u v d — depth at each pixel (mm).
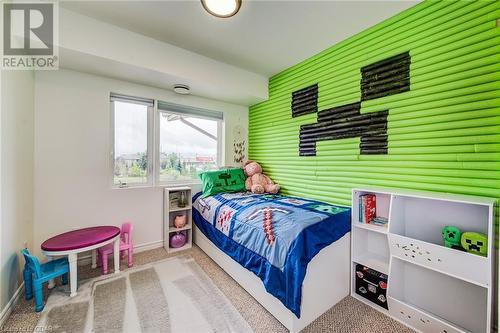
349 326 1491
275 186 2973
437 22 1581
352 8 1755
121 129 2617
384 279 1640
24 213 1848
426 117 1646
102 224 2430
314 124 2541
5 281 1521
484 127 1384
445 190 1545
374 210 1934
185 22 1966
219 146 3510
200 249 2785
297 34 2125
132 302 1706
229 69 2781
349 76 2166
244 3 1709
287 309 1423
